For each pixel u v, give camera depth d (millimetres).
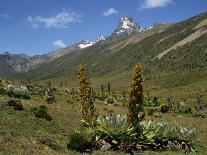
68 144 19344
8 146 16844
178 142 23297
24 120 25891
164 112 55719
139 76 21125
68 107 40188
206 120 46969
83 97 22562
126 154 19438
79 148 19312
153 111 50312
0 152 15695
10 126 22844
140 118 21625
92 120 21953
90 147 19719
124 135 20344
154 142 22156
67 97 55312
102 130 20406
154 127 22922
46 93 50812
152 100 67938
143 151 20562
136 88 21031
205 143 28062
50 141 19469
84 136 19500
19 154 15914
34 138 19703
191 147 23391
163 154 20609
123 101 62719
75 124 28594
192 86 184375
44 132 23062
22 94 42094
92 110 22594
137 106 21047
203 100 128875
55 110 34531
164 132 22562
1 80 67812
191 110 59156
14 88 42312
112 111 43531
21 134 20391
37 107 34062
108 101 60344
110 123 20312
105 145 20031
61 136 22859
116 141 20234
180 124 39531
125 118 20844
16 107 29719
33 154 16359
